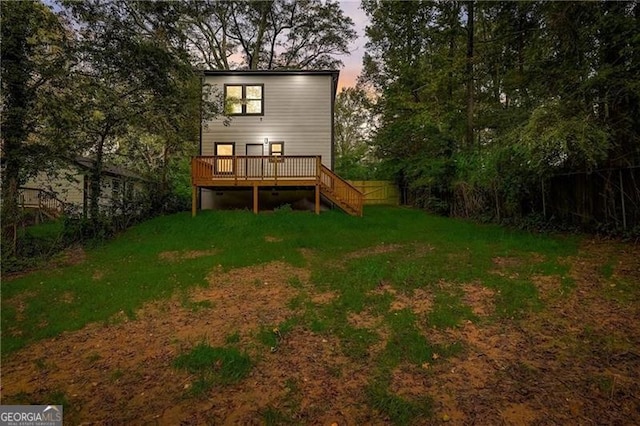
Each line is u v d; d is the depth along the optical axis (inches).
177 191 629.6
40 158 332.2
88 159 427.8
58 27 327.0
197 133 567.5
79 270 272.2
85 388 128.6
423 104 636.1
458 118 645.9
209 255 306.7
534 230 350.0
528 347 145.0
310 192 590.2
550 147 260.8
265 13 853.8
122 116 387.9
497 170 385.7
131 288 225.8
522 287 198.4
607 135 244.5
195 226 423.5
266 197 592.1
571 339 147.2
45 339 166.7
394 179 815.7
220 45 891.4
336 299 200.7
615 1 248.7
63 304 203.8
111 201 439.2
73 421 111.2
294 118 587.8
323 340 158.1
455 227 409.4
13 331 175.3
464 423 105.7
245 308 195.3
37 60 321.4
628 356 133.0
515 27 381.7
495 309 177.9
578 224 321.1
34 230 399.2
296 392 122.6
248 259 290.5
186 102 448.8
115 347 157.9
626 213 273.4
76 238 374.0
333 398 119.2
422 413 110.1
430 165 579.8
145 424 109.3
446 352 144.1
